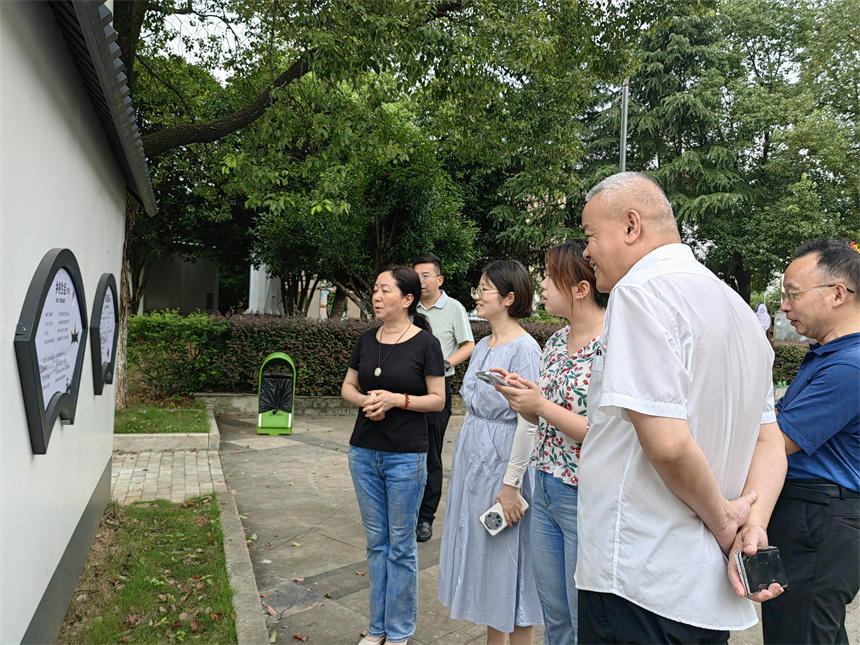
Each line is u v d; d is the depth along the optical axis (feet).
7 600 5.60
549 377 7.06
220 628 9.01
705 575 4.39
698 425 4.42
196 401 28.02
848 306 6.95
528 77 32.53
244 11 27.71
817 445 6.55
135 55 24.80
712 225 69.56
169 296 86.12
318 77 21.29
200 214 57.16
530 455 7.54
